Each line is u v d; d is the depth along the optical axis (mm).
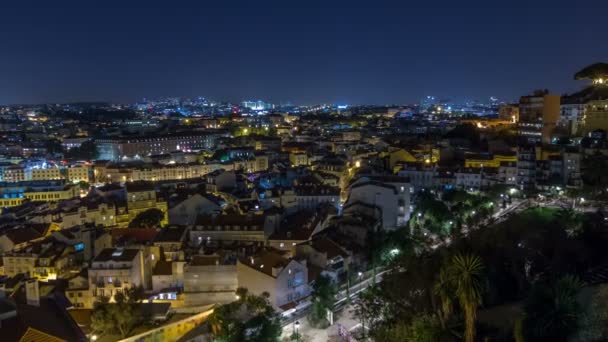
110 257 172125
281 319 152375
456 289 99750
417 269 143875
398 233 191000
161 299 172500
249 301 145125
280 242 198750
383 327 121312
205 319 158375
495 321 119375
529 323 98250
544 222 179125
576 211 197125
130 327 154000
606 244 162000
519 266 148375
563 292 100375
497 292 135625
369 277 183500
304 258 179000
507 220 191125
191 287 171750
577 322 97750
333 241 193375
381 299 139000
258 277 161125
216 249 190875
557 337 96312
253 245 193500
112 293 170125
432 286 127875
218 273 170375
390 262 166875
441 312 118125
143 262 181375
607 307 111000
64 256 197000
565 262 147750
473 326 97500
